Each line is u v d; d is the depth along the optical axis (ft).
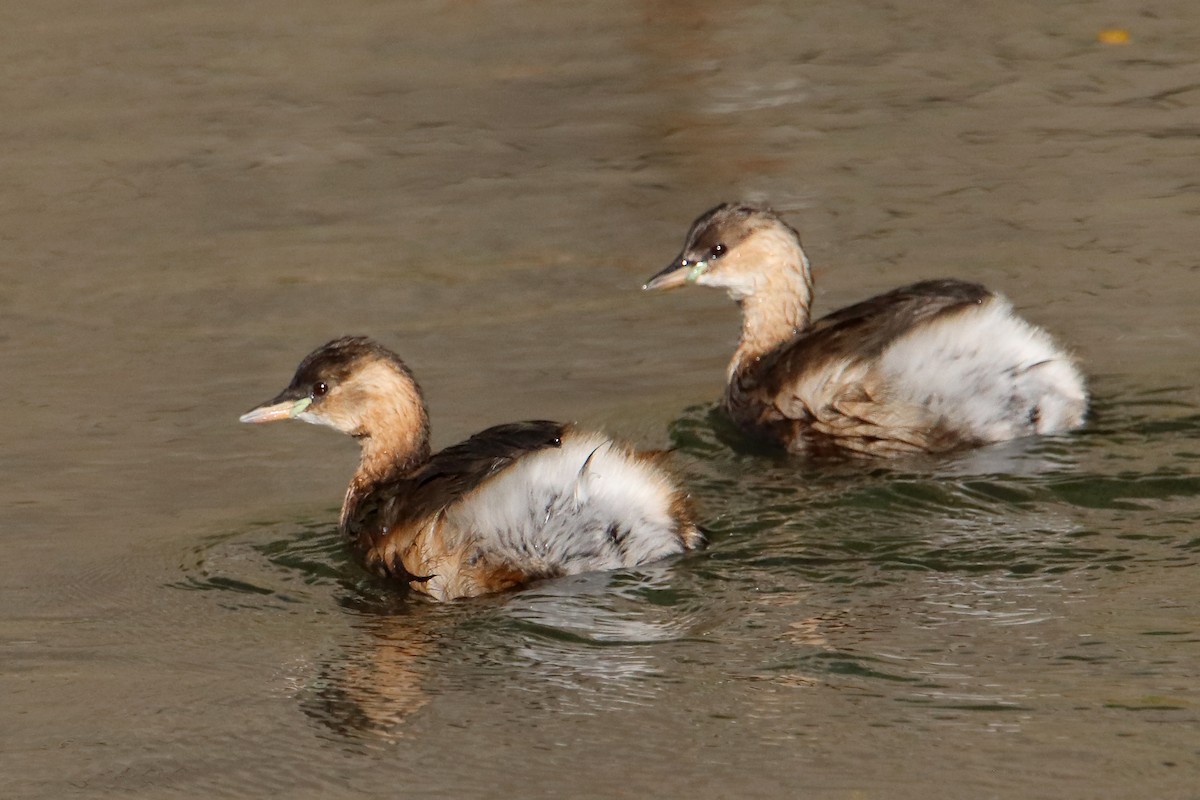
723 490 43.50
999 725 30.55
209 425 50.24
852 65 82.53
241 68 84.58
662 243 63.36
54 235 66.13
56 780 31.48
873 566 37.76
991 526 39.55
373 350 43.57
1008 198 65.31
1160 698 31.04
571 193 68.95
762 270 52.01
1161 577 36.19
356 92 81.30
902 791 28.81
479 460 39.65
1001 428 45.06
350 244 64.59
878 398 45.83
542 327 56.85
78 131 77.05
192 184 70.90
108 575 40.78
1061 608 34.83
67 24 91.81
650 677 33.58
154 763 31.96
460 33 89.92
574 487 38.22
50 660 36.45
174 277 61.87
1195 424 45.06
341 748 31.99
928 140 72.28
